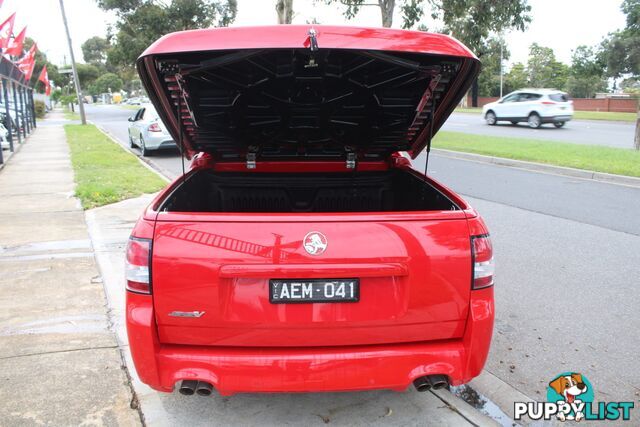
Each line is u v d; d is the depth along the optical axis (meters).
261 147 3.58
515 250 5.61
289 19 11.73
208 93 2.90
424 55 2.40
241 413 2.81
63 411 2.80
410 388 3.07
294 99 2.97
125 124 30.47
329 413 2.82
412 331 2.31
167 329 2.25
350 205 3.82
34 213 7.37
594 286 4.61
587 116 32.62
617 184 9.43
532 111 22.66
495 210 7.40
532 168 11.38
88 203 7.86
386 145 3.62
